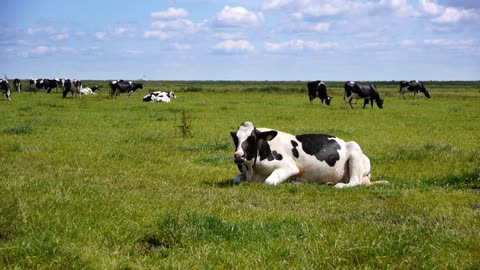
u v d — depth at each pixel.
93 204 7.74
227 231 6.69
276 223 7.28
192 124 25.94
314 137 11.60
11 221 6.41
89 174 11.99
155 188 10.53
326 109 38.44
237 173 12.71
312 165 11.35
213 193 9.96
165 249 6.18
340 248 5.98
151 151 16.25
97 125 24.58
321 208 8.94
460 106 44.03
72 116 29.25
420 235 6.53
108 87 100.38
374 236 6.46
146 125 25.14
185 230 6.61
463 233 6.94
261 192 10.17
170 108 37.34
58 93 66.62
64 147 16.83
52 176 11.15
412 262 5.63
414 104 47.94
